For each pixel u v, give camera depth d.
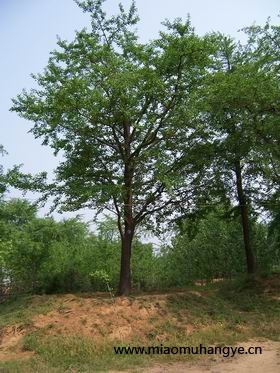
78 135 16.17
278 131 16.89
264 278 19.80
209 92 16.23
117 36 17.02
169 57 15.59
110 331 12.82
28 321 13.44
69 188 15.57
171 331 13.01
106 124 16.00
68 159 16.77
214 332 13.05
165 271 24.42
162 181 15.26
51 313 14.01
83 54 16.16
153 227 18.77
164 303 14.65
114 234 23.59
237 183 20.42
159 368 10.09
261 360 10.44
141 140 16.75
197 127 16.86
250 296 17.78
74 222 24.19
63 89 14.98
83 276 21.00
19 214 23.56
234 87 16.59
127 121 16.14
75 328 12.94
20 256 20.41
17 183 16.34
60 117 15.26
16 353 11.96
